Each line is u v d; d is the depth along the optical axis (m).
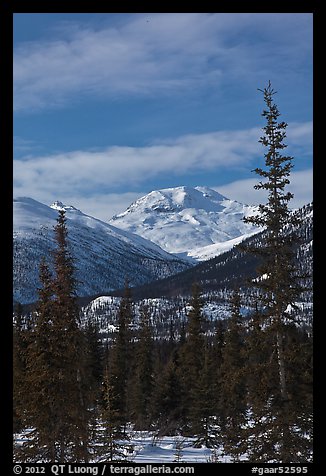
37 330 25.06
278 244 22.95
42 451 24.98
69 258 27.84
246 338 23.53
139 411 54.47
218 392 47.06
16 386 24.92
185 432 51.16
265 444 22.56
